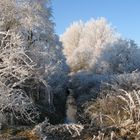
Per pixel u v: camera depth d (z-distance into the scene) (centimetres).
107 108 1271
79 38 6191
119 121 1007
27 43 1650
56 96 2473
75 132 890
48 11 2350
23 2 1973
